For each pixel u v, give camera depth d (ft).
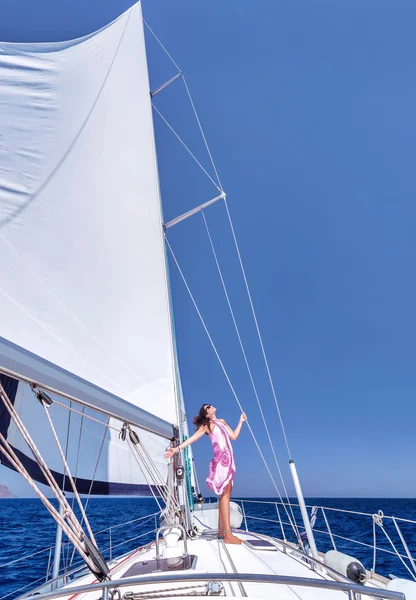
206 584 8.29
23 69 13.25
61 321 10.93
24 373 7.11
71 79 14.61
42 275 10.89
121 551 38.34
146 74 19.54
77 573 13.10
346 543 42.60
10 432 13.03
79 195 13.14
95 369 11.62
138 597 7.97
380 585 11.48
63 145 13.16
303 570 10.67
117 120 16.51
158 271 15.23
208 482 14.52
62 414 16.93
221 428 14.62
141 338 13.65
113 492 19.51
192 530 15.39
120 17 19.47
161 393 13.88
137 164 16.57
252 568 10.45
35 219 11.34
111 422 19.83
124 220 14.75
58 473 16.16
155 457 22.75
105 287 12.84
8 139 11.82
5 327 9.45
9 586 28.30
